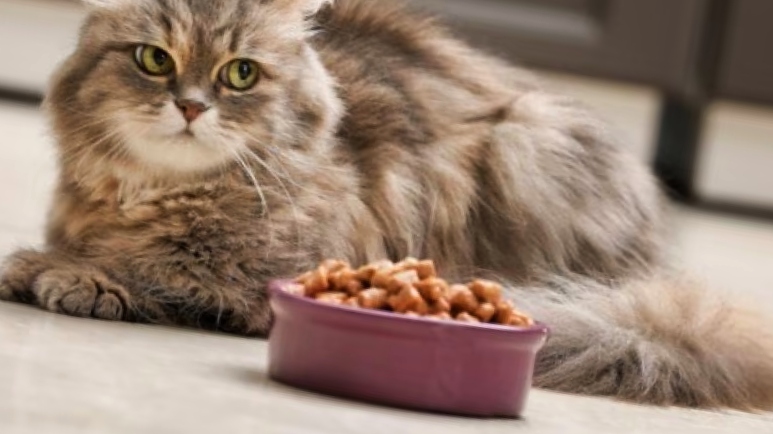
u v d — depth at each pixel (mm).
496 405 1977
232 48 2443
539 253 2941
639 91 6977
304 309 1976
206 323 2531
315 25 2887
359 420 1806
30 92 6973
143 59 2432
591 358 2402
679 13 6434
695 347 2447
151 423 1608
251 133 2490
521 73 3305
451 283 2889
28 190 4402
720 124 7027
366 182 2762
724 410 2373
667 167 6988
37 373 1792
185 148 2438
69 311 2373
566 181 2988
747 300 2654
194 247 2516
